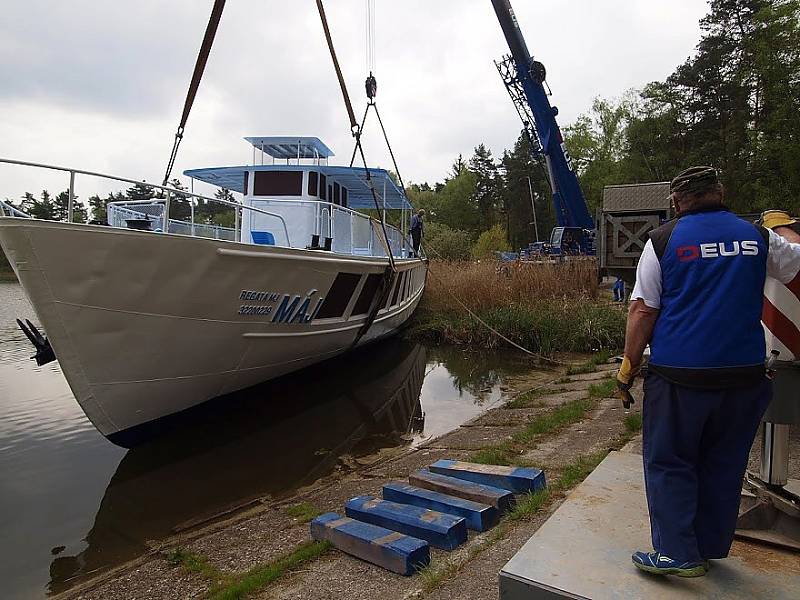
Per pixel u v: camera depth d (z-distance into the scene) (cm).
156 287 614
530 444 553
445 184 8219
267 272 729
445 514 358
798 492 288
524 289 1611
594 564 238
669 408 215
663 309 220
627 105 5150
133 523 480
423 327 1564
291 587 315
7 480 576
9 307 1994
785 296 256
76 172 556
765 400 215
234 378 773
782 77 3272
